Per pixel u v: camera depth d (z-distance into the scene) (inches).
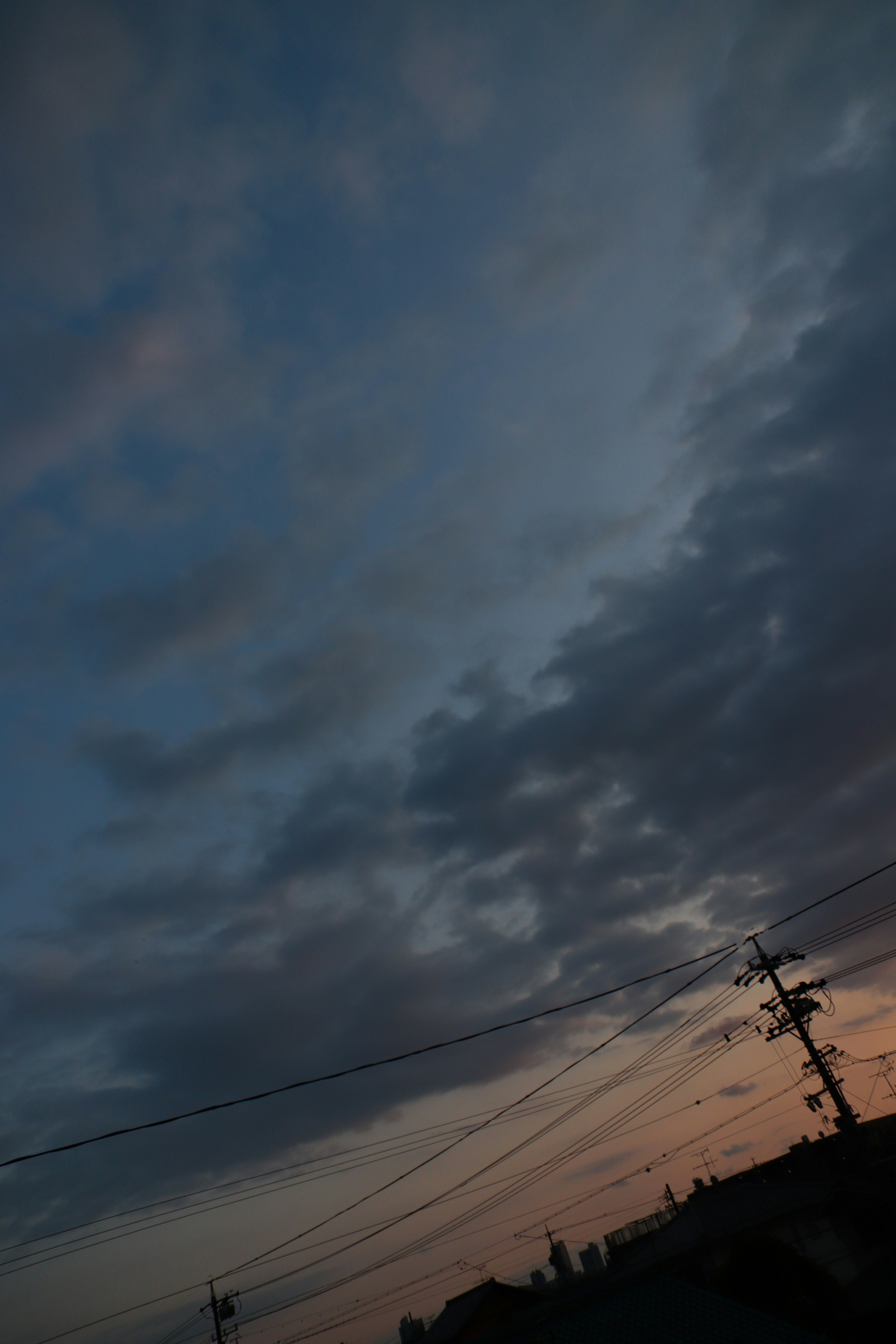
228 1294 1325.0
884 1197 1065.5
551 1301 1401.3
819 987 1141.1
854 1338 957.8
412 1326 1801.2
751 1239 1047.0
